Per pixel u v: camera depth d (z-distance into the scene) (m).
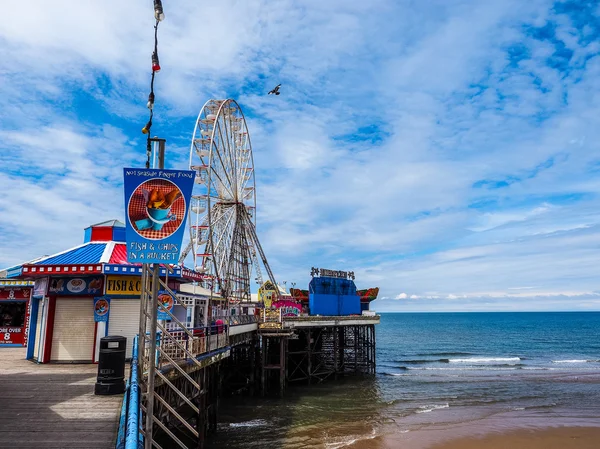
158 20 10.30
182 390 15.00
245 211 39.47
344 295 44.28
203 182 32.78
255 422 23.67
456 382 37.84
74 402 10.66
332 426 23.47
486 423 24.75
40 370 15.14
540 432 23.06
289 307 39.94
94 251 18.36
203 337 16.59
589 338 95.81
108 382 11.45
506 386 36.34
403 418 25.72
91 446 7.84
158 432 17.95
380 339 96.19
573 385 37.00
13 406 10.30
